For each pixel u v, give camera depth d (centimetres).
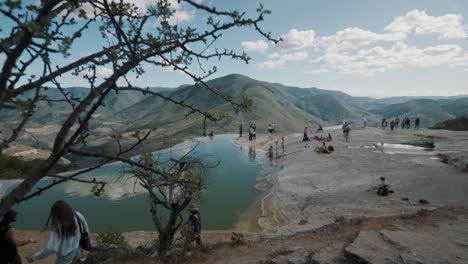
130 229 1411
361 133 3947
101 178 2228
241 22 217
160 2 222
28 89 188
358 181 1762
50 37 159
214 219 1502
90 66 220
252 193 1867
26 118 192
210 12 204
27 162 2403
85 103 194
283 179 2094
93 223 1488
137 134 217
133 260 762
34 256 424
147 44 223
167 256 773
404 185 1575
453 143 2647
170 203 788
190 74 252
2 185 1956
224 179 2216
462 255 592
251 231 1343
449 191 1394
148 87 239
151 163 390
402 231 734
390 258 593
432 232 741
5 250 479
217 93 257
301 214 1405
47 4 166
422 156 2256
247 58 254
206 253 806
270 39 230
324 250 705
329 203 1454
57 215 433
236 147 3738
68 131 187
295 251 739
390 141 3109
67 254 435
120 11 208
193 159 561
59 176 198
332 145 3073
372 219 938
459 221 824
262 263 707
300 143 3553
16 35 162
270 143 4022
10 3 130
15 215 495
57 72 198
